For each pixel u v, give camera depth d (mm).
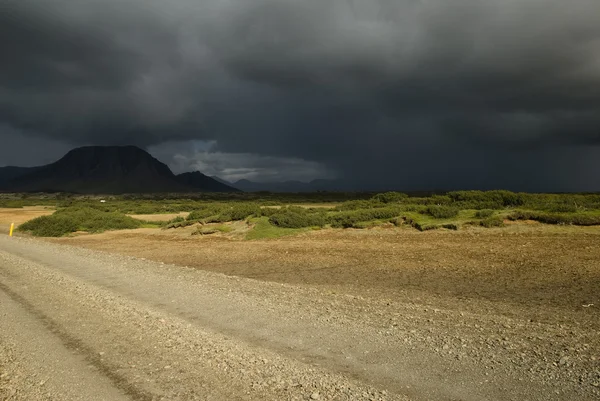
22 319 7855
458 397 4539
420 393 4652
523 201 23750
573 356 5512
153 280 11703
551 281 11477
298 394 4715
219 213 29422
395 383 4914
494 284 11523
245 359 5695
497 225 19906
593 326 7312
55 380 5180
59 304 8945
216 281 11555
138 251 21625
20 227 33688
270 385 4945
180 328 7066
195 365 5559
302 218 24672
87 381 5141
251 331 6918
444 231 20234
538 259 14062
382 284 12133
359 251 17781
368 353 5840
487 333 6582
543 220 19609
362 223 23125
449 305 9320
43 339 6695
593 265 12805
